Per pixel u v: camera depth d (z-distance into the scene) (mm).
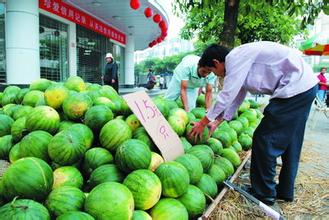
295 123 3219
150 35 21719
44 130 2844
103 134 2744
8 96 3908
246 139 4457
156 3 13094
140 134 2984
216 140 3654
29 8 9180
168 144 3016
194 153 3064
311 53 13469
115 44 19734
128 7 13336
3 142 2977
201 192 2635
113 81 13172
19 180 2021
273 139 3242
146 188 2217
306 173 4637
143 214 2145
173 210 2285
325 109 9367
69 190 2115
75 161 2576
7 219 1713
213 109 3205
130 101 2988
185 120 3523
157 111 3143
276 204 3488
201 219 2414
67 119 3168
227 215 2844
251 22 9719
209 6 6262
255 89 3291
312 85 3191
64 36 13117
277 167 4777
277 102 3211
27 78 9383
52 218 2010
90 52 15906
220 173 3154
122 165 2461
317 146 6738
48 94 3182
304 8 5977
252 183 3447
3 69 10250
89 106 3127
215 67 3406
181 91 4898
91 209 1975
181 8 7129
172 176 2393
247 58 3146
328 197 3709
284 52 3158
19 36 9141
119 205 1965
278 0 6023
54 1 11766
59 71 13016
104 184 2082
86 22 14531
